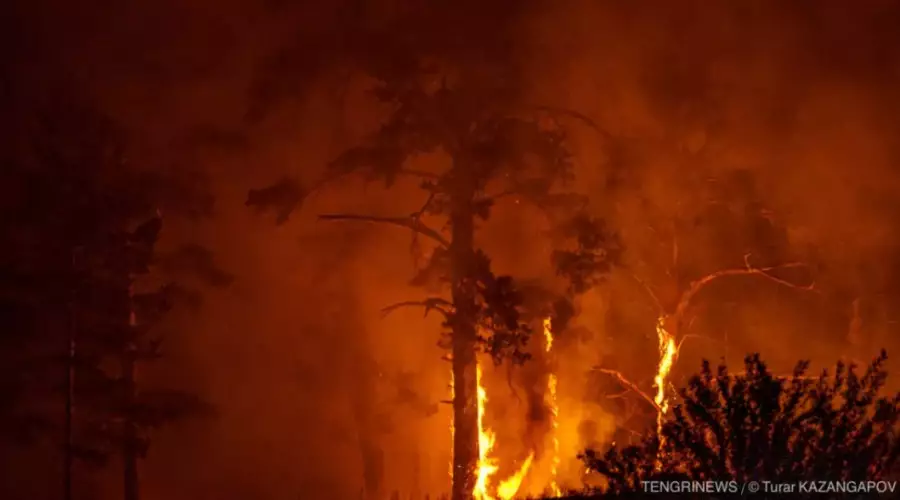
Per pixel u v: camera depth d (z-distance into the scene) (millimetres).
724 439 8172
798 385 8328
